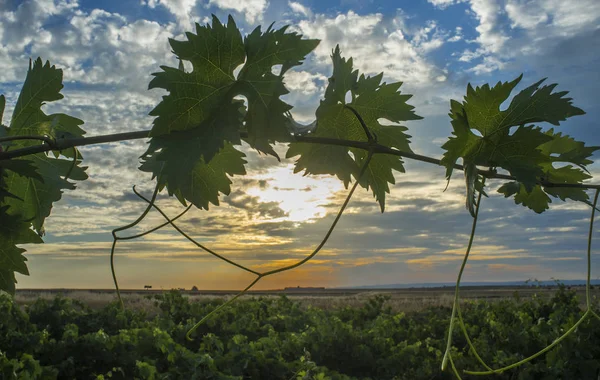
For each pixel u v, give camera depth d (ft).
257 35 3.59
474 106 3.78
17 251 4.09
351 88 4.40
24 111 4.32
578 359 16.16
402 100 4.56
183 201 4.27
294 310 26.30
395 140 4.67
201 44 3.56
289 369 15.58
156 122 3.48
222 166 4.14
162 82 3.51
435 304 46.91
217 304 26.37
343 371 18.65
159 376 13.88
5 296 18.71
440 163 3.74
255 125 3.54
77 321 22.56
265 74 3.60
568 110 3.60
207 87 3.59
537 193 4.52
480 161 3.75
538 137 3.64
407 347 18.75
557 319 20.06
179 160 3.40
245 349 16.19
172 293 27.27
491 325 20.98
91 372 16.40
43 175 4.39
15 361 12.70
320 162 4.79
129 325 23.11
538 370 16.56
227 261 3.92
